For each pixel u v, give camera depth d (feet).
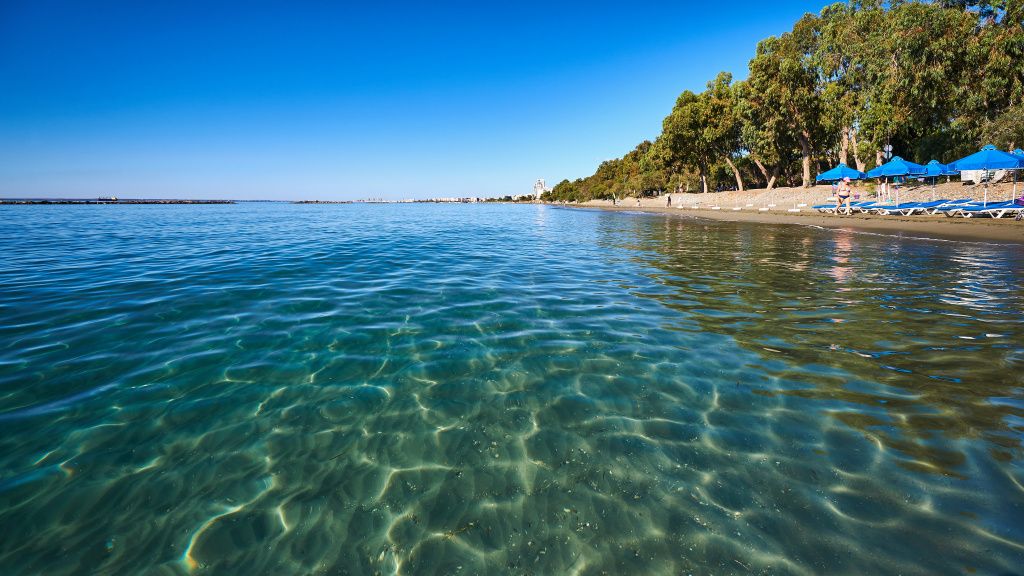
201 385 12.63
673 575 6.61
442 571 6.77
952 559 6.60
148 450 9.62
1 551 7.04
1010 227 45.37
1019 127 63.36
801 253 36.81
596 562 6.88
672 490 8.31
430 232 70.38
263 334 17.01
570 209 200.34
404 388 12.53
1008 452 8.92
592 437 10.07
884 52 85.20
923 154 88.63
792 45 108.17
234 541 7.31
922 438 9.53
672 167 162.91
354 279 28.25
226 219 109.81
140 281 26.86
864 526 7.29
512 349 15.43
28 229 69.51
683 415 10.89
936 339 15.38
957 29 74.90
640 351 15.10
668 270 30.96
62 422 10.62
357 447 9.83
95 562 6.89
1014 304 19.65
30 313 19.52
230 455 9.51
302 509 8.00
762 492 8.16
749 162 155.33
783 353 14.58
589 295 23.57
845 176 70.79
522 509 7.97
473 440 10.06
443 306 21.34
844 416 10.55
